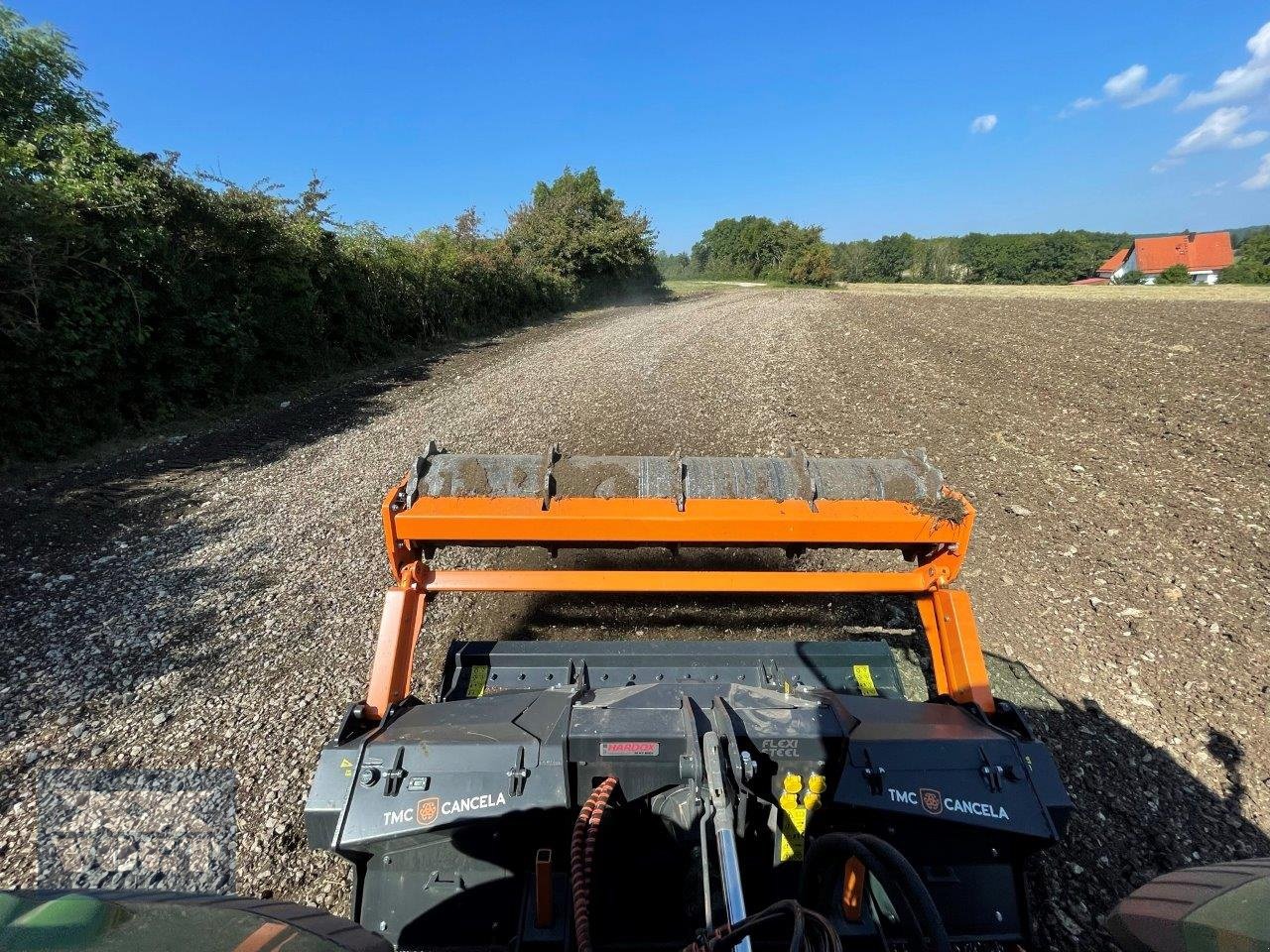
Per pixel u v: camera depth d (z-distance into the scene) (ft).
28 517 21.86
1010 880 7.45
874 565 18.26
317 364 45.21
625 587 10.31
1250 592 16.72
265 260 39.47
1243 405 32.96
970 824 6.77
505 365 50.14
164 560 19.13
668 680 9.20
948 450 28.12
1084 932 8.87
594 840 6.07
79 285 28.32
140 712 13.01
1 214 24.48
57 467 26.76
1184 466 25.43
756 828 7.31
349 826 6.83
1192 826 10.53
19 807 10.82
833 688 10.25
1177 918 5.19
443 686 10.39
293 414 35.99
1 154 25.64
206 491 24.50
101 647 15.07
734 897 5.26
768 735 7.01
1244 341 48.52
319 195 44.11
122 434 30.94
